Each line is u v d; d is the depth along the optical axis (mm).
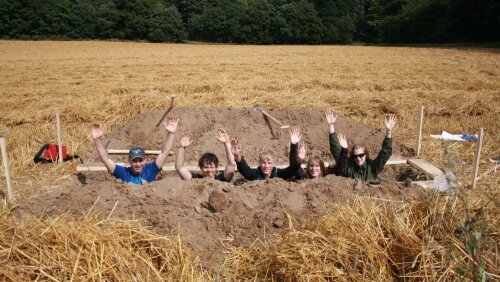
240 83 15258
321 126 8164
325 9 74688
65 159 7289
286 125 8273
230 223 4527
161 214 4477
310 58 30172
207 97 12195
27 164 6875
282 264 3797
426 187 5223
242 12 68688
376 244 3723
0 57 31375
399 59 28078
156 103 11094
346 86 14930
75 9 64562
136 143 8023
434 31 58844
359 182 5023
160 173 6711
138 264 3721
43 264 3463
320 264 3645
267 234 4387
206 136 8047
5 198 5203
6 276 3311
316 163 5703
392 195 4809
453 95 12391
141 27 66688
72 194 4789
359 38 79188
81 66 24016
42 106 11344
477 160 5469
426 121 9781
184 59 29703
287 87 14422
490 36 50750
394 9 81062
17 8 61688
